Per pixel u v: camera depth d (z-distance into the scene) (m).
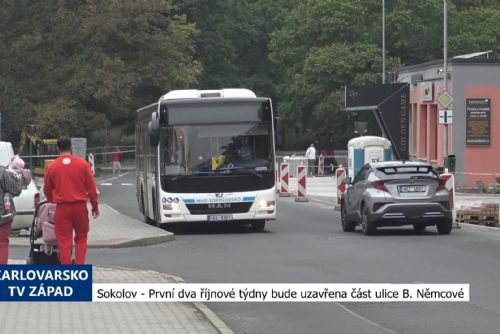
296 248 54.56
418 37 188.12
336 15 187.62
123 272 42.41
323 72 183.50
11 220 38.94
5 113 141.88
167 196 64.50
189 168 64.75
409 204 60.69
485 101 122.75
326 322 30.48
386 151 112.81
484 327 29.11
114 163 181.88
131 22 190.88
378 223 61.28
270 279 40.56
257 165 65.19
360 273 42.16
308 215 84.69
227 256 50.62
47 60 158.38
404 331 28.59
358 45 183.38
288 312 32.53
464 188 115.94
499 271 42.41
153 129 63.97
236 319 31.22
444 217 61.16
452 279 39.75
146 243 57.69
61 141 36.62
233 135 65.19
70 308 31.47
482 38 187.75
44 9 152.38
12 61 152.12
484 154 123.06
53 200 36.53
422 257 48.53
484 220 70.94
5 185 38.72
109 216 78.81
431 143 133.88
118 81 179.38
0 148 64.25
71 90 168.62
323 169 173.12
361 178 64.31
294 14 199.12
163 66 194.88
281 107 199.38
